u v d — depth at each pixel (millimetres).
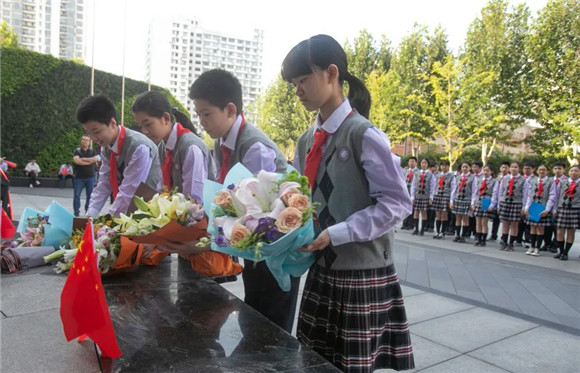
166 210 1510
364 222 1242
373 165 1254
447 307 3545
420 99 13609
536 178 7363
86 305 1037
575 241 8875
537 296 4059
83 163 7426
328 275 1383
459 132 11469
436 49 13844
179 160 2150
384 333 1397
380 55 15234
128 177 2361
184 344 1113
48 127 13391
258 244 1068
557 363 2523
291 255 1277
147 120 2098
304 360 1045
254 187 1205
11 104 12625
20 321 1258
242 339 1153
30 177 13016
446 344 2758
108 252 1611
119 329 1195
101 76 14398
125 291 1515
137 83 15398
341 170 1331
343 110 1363
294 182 1193
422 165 8828
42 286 1576
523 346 2768
